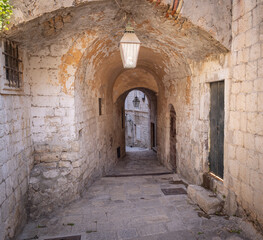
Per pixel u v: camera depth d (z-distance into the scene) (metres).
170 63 6.15
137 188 5.57
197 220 3.90
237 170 3.69
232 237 3.31
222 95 4.35
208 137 4.91
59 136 4.67
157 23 4.16
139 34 5.01
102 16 3.93
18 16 3.15
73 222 3.94
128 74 9.55
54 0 3.22
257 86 3.16
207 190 4.64
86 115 5.63
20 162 3.84
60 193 4.46
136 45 3.57
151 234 3.53
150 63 7.50
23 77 4.16
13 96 3.64
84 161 5.30
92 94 6.28
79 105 5.04
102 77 7.21
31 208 4.13
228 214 3.96
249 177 3.38
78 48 4.49
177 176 6.43
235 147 3.74
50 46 4.46
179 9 3.60
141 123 17.27
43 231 3.69
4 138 3.19
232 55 3.77
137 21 4.26
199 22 3.68
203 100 4.86
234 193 3.79
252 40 3.24
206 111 4.87
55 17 3.49
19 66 3.98
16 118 3.74
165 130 8.31
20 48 4.02
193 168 5.44
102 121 7.52
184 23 3.81
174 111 7.39
